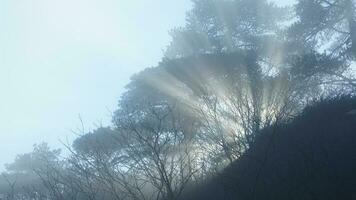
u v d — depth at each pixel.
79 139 11.56
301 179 8.05
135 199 8.70
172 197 8.62
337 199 8.12
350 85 19.09
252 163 9.01
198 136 10.70
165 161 8.98
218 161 10.02
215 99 12.98
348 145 10.61
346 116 13.16
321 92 18.02
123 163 9.25
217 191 9.49
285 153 9.36
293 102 14.97
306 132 11.61
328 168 8.70
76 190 8.94
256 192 8.19
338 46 21.17
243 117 11.12
